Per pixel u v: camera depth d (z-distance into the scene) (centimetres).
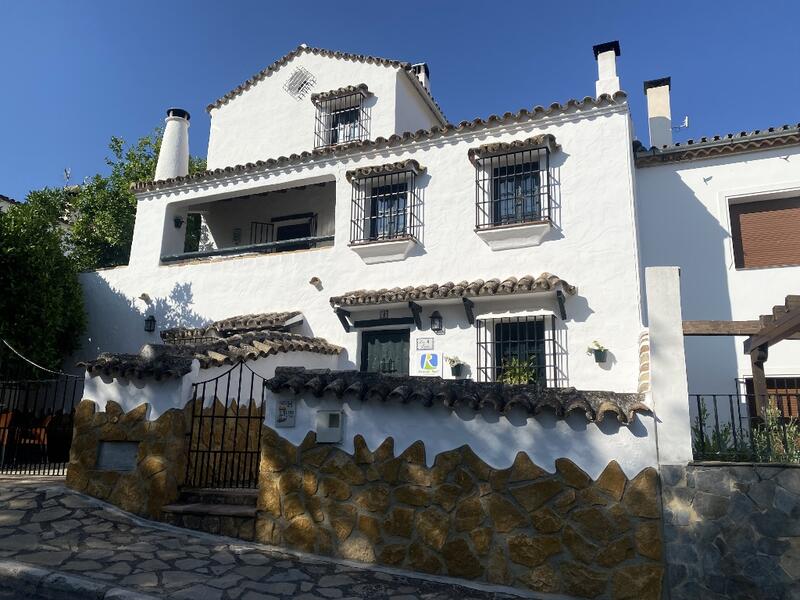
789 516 512
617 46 1196
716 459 569
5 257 1209
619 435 568
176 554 614
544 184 1032
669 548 534
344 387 671
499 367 1005
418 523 609
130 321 1370
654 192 1140
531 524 573
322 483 655
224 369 845
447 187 1115
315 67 1523
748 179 1084
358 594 542
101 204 1900
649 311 589
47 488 763
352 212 1184
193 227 2006
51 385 1291
